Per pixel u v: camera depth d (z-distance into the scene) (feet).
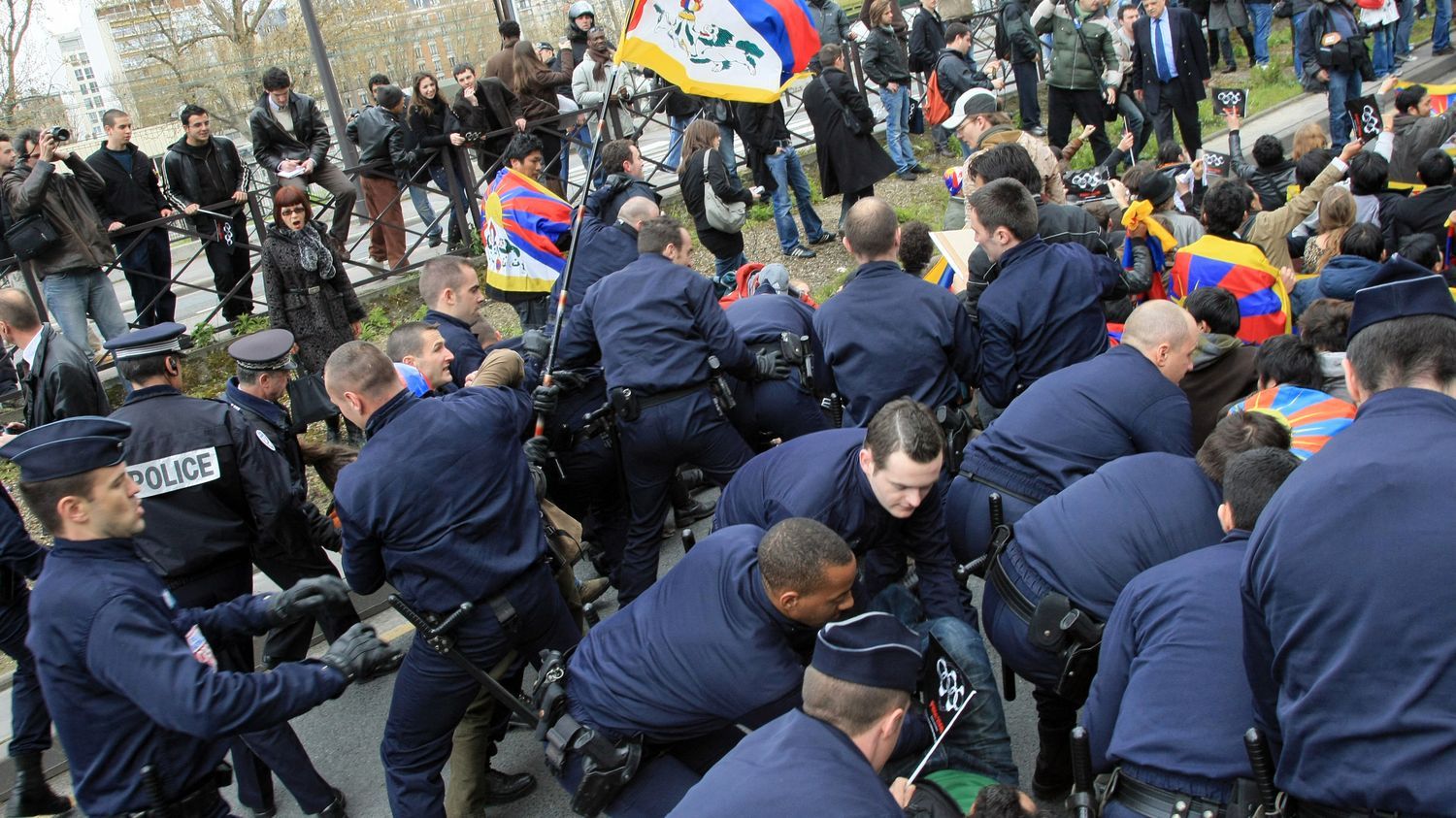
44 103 74.74
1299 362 12.07
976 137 20.66
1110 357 12.22
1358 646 6.59
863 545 11.23
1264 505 8.73
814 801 7.03
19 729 13.66
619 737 9.85
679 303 14.60
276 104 28.86
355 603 17.71
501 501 11.64
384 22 102.32
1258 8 42.06
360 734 15.03
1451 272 19.10
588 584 17.04
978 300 14.84
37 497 9.21
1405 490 6.65
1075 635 10.15
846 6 49.90
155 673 9.11
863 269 14.55
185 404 12.94
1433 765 6.33
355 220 37.09
